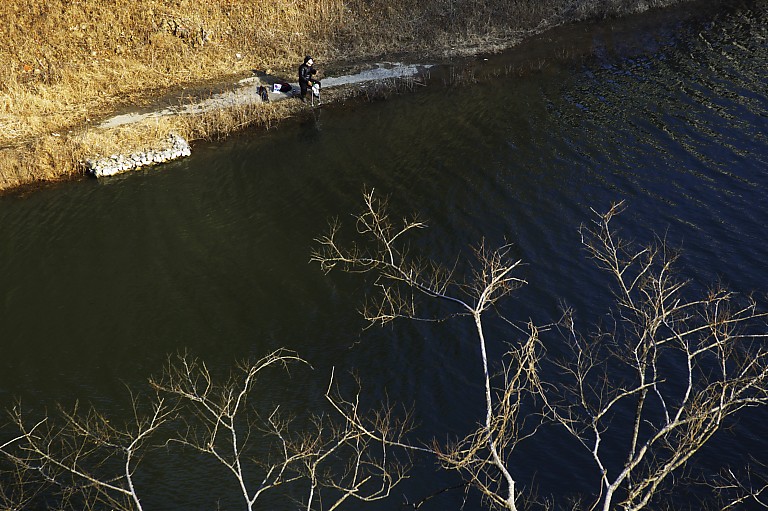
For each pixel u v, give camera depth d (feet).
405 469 57.72
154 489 57.00
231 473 58.34
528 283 75.31
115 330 73.82
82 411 64.64
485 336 69.41
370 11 135.64
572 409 61.11
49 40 118.11
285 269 81.05
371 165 99.60
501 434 37.04
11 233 87.92
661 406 60.64
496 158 98.63
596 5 140.77
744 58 120.98
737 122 102.32
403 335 70.79
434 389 64.75
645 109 107.65
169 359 70.03
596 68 121.70
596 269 76.38
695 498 53.62
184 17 125.80
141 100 113.91
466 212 87.86
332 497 55.93
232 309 75.77
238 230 88.02
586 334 68.39
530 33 135.03
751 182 88.74
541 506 53.83
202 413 60.23
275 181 97.35
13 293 78.95
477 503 54.85
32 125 105.29
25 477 57.72
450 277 70.23
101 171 97.71
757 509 52.70
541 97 113.70
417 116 110.93
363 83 119.55
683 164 93.50
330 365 68.28
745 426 58.59
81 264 83.15
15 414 64.49
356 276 79.10
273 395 65.36
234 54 125.29
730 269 74.64
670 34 131.75
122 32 122.31
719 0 144.46
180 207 92.68
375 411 63.05
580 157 96.89
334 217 89.30
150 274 81.30
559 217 85.30
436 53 128.77
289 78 120.78
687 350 40.45
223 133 107.65
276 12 130.72
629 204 86.38
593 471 56.39
